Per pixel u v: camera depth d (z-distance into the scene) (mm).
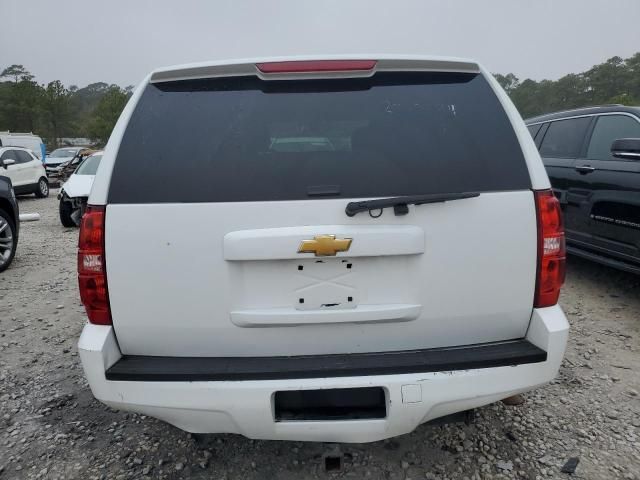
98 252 1839
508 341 1982
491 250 1880
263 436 1863
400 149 1938
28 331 4176
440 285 1873
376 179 1872
